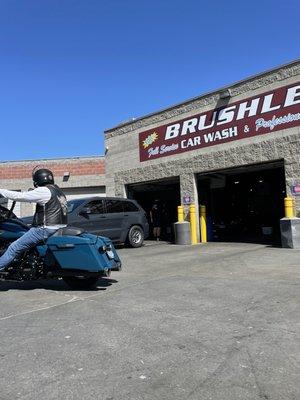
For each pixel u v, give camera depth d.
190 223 16.84
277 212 20.55
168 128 18.38
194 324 5.70
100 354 4.74
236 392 3.80
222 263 10.81
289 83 14.21
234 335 5.22
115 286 8.31
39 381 4.11
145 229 16.72
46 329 5.66
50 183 8.09
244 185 21.36
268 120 14.75
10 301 7.33
